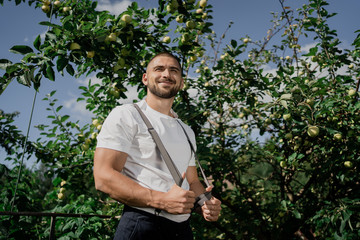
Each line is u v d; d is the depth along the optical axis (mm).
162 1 2682
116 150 1153
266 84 3090
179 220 1230
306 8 3912
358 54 3424
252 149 4492
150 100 1428
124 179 1091
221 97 3641
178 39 3125
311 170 3410
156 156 1233
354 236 2850
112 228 2834
